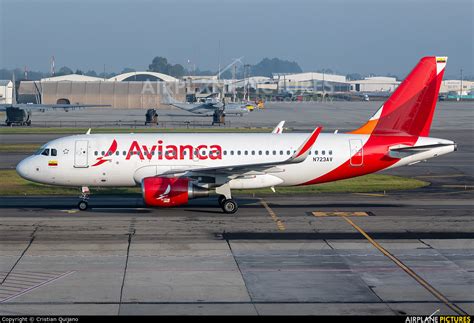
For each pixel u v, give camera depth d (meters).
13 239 63.84
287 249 60.31
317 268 54.28
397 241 63.31
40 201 86.69
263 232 67.12
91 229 68.31
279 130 89.88
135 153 81.19
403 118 83.12
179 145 81.81
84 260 56.44
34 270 53.44
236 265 55.09
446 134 192.12
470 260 56.66
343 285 49.81
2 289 48.59
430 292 48.25
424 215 76.06
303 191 95.19
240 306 45.22
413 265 55.16
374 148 82.44
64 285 49.56
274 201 86.25
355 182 104.56
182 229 68.38
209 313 43.78
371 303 45.88
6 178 107.88
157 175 81.00
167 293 47.88
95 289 48.69
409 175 113.94
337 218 74.31
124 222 71.88
